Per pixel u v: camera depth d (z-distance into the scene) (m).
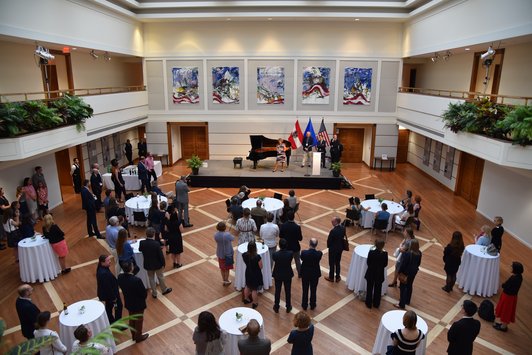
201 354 4.71
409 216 11.07
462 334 5.13
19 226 8.86
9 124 8.72
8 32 9.55
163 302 7.76
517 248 10.45
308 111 19.14
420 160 19.28
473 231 11.59
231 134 19.58
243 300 7.77
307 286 7.34
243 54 18.59
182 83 19.05
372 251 7.28
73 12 12.70
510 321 6.92
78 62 15.80
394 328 5.67
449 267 8.08
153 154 19.83
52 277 8.55
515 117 8.55
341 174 16.88
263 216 9.89
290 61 18.61
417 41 16.53
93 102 13.87
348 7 16.84
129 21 17.14
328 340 6.67
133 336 6.55
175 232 8.89
